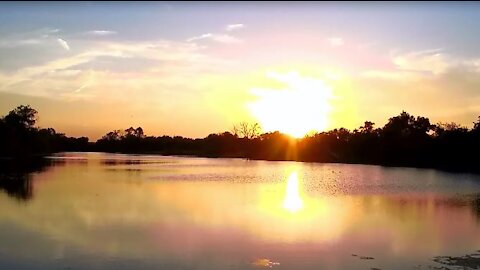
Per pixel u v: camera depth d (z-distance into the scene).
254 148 184.25
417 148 124.62
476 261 18.83
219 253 19.55
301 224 26.72
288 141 174.50
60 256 18.92
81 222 26.64
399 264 18.30
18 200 36.22
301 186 54.12
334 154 157.88
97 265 17.69
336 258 19.06
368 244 21.75
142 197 39.03
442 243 22.19
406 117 136.50
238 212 31.00
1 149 135.00
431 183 61.66
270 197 40.94
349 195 44.66
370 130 158.38
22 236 22.72
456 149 113.56
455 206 36.62
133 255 19.12
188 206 33.66
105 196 39.38
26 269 17.19
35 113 159.75
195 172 78.12
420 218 29.83
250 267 17.56
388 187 54.44
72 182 53.56
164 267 17.45
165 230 24.36
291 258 18.95
